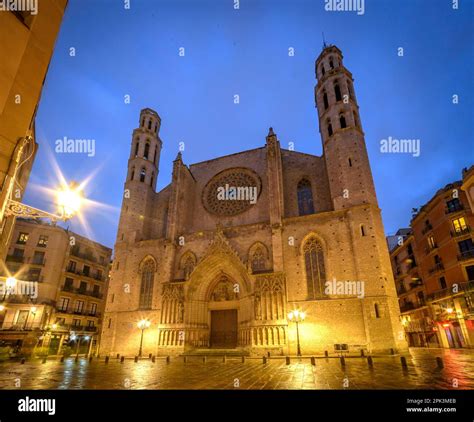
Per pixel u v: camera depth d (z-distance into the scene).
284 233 34.12
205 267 35.53
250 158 43.25
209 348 33.50
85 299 54.56
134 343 35.16
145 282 38.50
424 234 46.38
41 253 48.97
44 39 6.25
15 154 5.71
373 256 28.92
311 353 28.03
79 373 17.41
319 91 42.03
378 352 25.89
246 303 32.59
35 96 6.05
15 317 43.66
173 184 41.47
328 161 36.50
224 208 41.72
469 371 14.32
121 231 42.25
